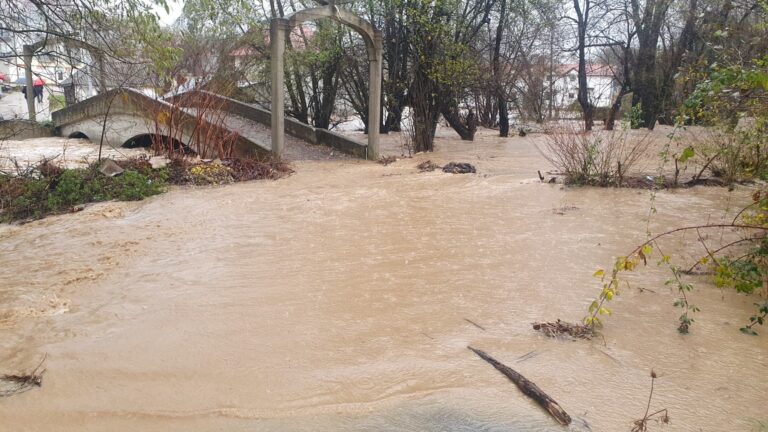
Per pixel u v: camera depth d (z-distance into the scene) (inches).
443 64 684.1
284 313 203.8
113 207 398.6
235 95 823.1
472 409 143.0
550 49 1317.7
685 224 310.2
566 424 136.3
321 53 775.7
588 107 1040.2
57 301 221.9
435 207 370.3
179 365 167.9
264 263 262.2
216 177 493.4
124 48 405.7
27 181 432.8
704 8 813.9
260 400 149.0
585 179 422.9
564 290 219.5
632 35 1082.1
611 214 336.8
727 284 199.2
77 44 399.2
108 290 233.8
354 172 538.6
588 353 169.6
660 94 992.9
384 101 884.6
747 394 147.6
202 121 595.8
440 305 207.3
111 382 158.9
